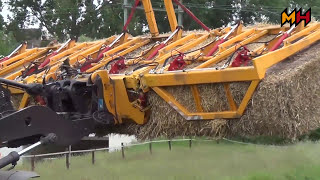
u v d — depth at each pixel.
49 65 9.42
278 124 6.33
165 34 10.28
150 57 8.60
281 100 6.25
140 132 7.30
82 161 6.82
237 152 6.30
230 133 6.68
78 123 6.24
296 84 6.40
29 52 11.45
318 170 5.73
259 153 6.20
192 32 9.93
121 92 6.99
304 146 6.48
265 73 6.42
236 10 31.36
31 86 6.51
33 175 4.75
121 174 5.90
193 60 7.48
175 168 5.90
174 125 7.01
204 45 8.62
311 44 7.72
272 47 7.35
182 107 6.88
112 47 9.97
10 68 10.61
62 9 37.75
